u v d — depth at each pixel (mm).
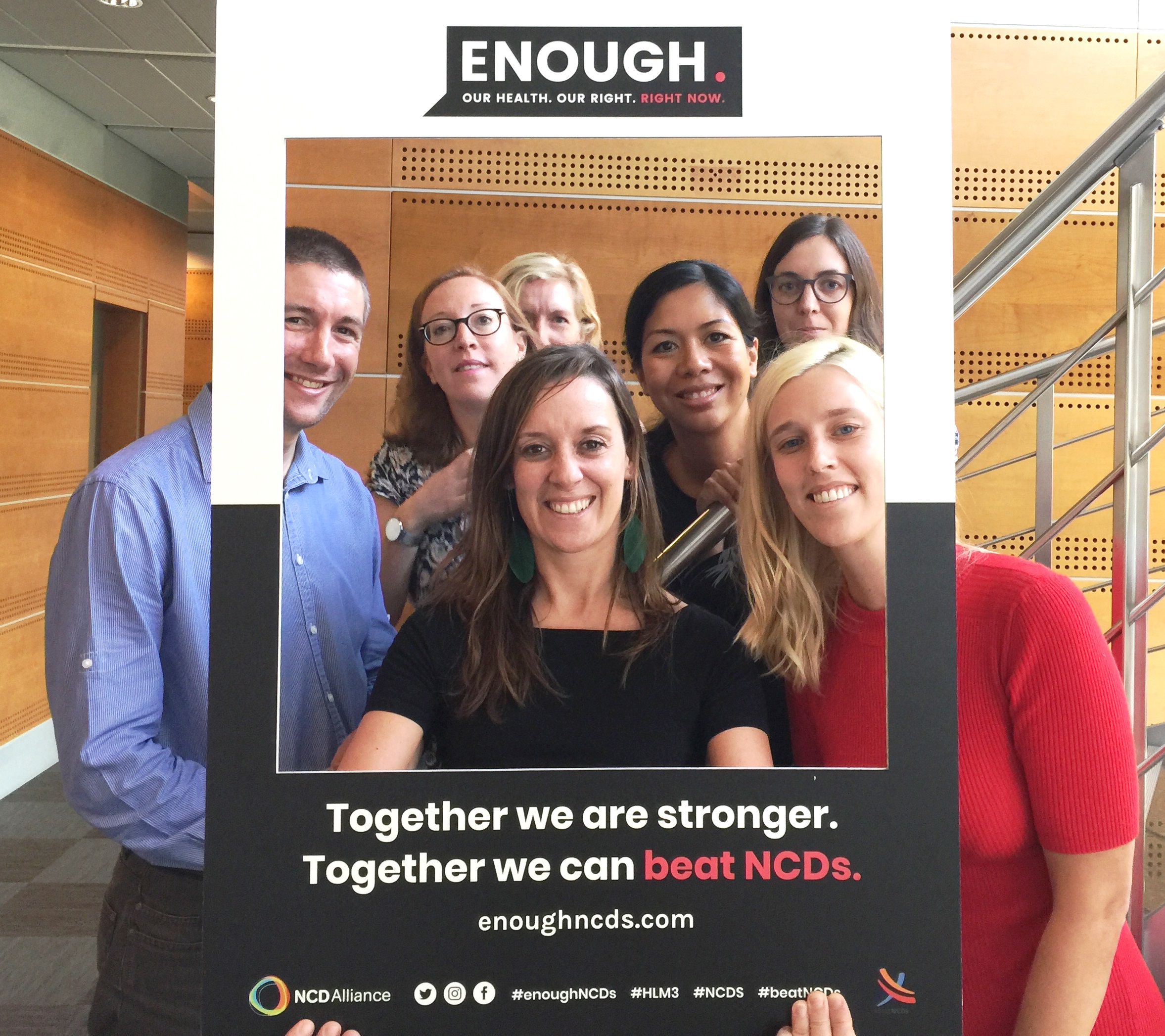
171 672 1645
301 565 1186
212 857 1151
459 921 1162
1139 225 2041
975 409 2438
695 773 1175
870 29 1185
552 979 1162
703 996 1165
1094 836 1312
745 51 1199
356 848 1158
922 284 1181
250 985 1147
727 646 1232
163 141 6820
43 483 5770
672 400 1231
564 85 1205
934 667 1173
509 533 1235
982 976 1449
